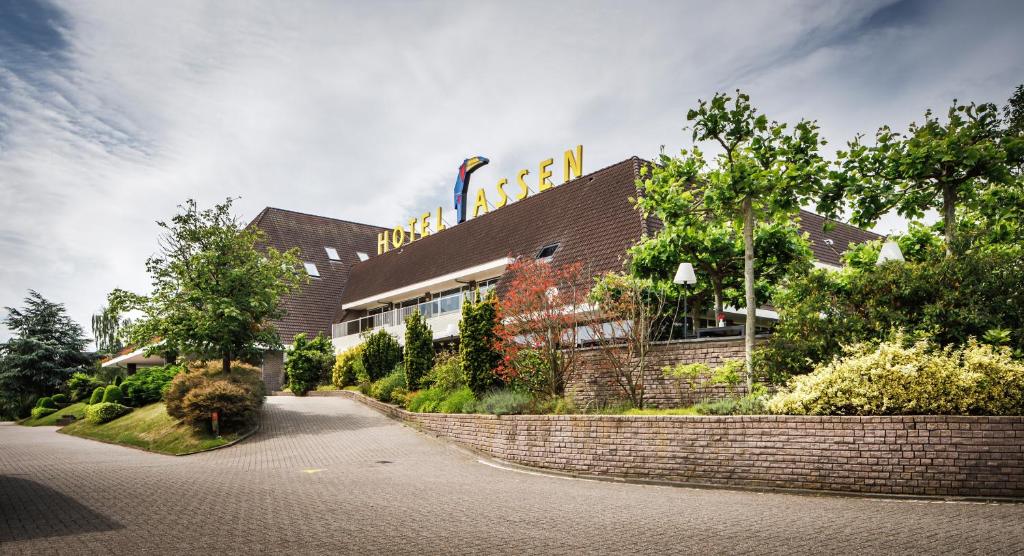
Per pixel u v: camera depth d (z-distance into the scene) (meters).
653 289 14.85
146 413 25.47
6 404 45.56
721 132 12.09
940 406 8.53
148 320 23.28
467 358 17.09
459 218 37.75
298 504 8.70
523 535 6.63
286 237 41.28
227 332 22.58
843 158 11.95
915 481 8.37
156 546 6.39
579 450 11.84
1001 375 8.45
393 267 36.00
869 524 6.70
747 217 12.04
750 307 11.85
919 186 11.71
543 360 14.93
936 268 10.52
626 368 13.68
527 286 15.16
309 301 38.19
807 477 9.16
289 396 30.95
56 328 47.56
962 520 6.74
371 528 7.07
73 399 40.53
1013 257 10.18
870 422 8.77
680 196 13.73
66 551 6.27
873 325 10.69
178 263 23.17
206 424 19.30
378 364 25.94
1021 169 11.84
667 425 10.66
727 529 6.67
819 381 9.52
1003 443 7.96
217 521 7.57
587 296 14.63
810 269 14.45
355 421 20.48
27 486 11.12
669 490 9.77
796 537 6.21
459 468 12.68
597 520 7.35
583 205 25.48
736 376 11.77
